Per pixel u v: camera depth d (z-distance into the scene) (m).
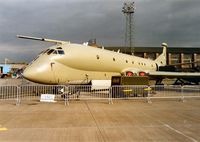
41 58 21.44
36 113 12.44
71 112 12.77
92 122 10.06
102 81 22.50
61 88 18.86
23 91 19.84
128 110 13.54
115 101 18.02
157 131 8.48
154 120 10.55
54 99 17.95
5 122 10.05
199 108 14.43
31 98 18.47
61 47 22.42
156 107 14.82
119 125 9.48
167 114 12.19
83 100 18.47
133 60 31.67
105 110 13.52
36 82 20.84
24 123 9.84
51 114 12.12
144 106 15.30
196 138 7.52
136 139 7.40
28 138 7.49
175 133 8.18
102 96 20.61
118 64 27.84
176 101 18.25
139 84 22.12
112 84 22.70
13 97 18.41
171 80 55.66
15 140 7.25
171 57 95.50
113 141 7.17
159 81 34.91
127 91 19.61
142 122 10.09
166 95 22.41
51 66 21.03
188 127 9.16
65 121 10.27
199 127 9.16
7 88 18.64
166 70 38.56
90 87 20.31
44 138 7.49
